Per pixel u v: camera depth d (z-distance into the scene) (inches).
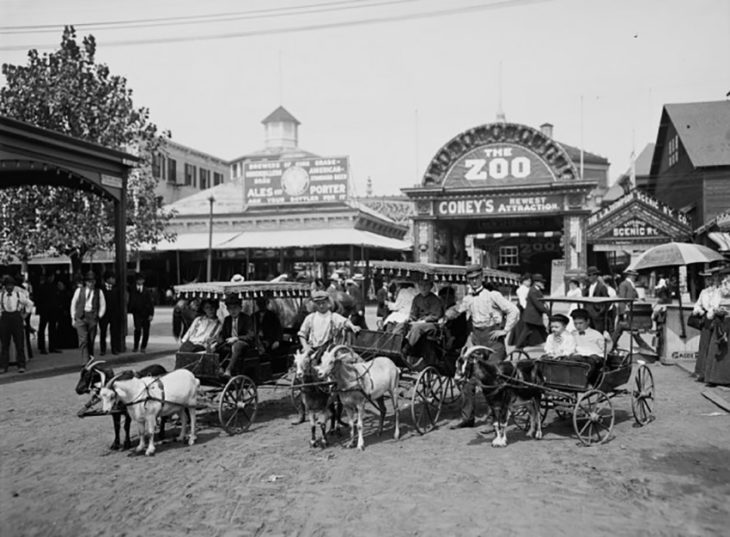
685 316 661.9
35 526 252.2
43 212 898.1
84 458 343.0
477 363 352.5
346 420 431.5
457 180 1274.6
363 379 356.5
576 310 394.3
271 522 251.6
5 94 888.3
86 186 732.7
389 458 338.0
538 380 377.1
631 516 252.8
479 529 240.8
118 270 736.3
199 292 412.8
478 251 1888.5
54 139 636.1
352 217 1704.0
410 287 502.0
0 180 724.7
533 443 366.6
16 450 358.9
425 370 400.5
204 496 282.0
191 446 365.7
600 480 296.5
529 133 1237.1
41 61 906.1
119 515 261.9
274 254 1796.3
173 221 1796.3
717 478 298.2
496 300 403.9
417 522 248.4
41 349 758.5
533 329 597.9
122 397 343.0
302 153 2265.0
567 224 1225.4
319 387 356.5
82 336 659.4
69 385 566.3
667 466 316.8
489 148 1259.8
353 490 286.5
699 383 541.0
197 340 420.2
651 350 717.3
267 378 422.9
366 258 1761.8
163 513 263.3
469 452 348.5
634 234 1649.9
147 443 371.9
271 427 414.0
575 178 1220.5
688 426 397.1
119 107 933.2
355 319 562.9
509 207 1251.2
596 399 364.8
